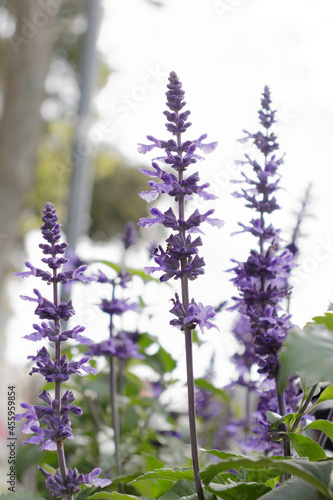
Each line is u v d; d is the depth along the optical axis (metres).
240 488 0.72
